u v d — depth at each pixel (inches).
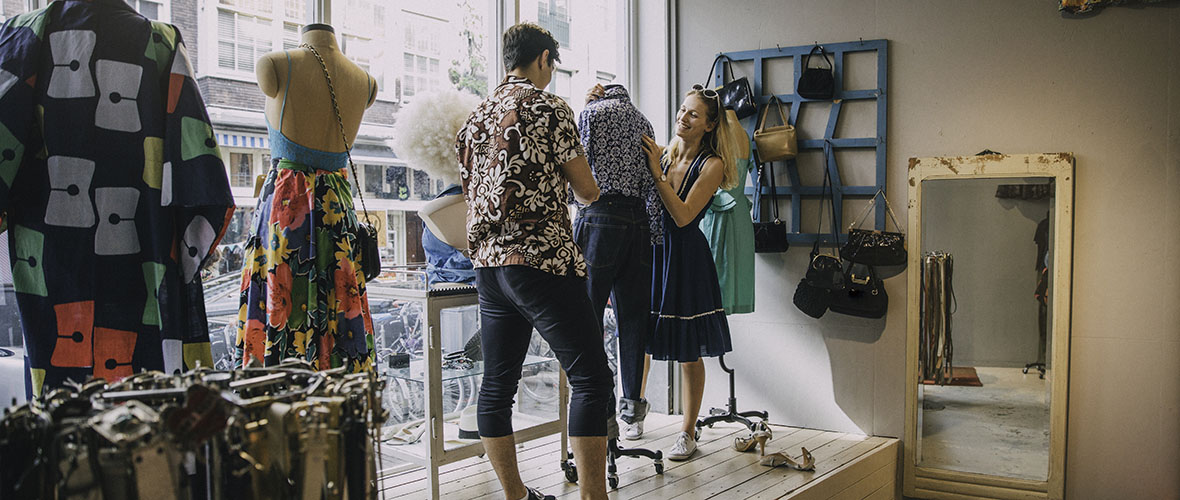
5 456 40.8
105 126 74.2
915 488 156.0
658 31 175.5
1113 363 143.9
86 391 45.2
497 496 113.3
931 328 154.3
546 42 96.8
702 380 138.7
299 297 88.4
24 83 71.1
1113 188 142.8
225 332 107.8
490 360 98.6
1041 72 146.3
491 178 91.0
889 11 155.6
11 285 79.0
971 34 150.3
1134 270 141.9
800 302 155.7
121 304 75.3
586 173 94.0
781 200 164.6
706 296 134.6
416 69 130.3
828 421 163.2
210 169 77.3
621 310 121.3
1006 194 148.4
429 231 115.6
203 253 78.0
